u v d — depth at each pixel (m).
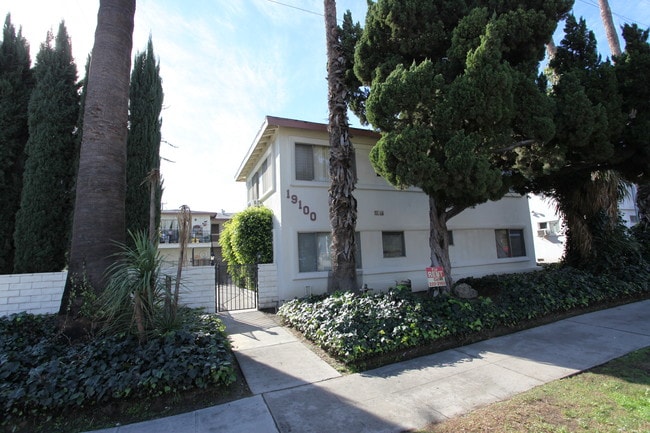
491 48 6.80
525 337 6.54
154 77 9.80
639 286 9.59
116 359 4.38
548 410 3.77
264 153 12.46
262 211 11.38
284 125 10.28
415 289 11.78
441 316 6.59
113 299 4.88
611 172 11.13
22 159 8.75
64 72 8.84
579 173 10.49
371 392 4.44
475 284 9.70
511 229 14.91
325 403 4.17
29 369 4.23
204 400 4.35
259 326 7.83
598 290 8.94
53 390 3.89
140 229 8.99
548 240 22.86
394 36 8.05
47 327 5.73
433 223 8.91
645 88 8.05
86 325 5.02
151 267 5.15
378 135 11.65
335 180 8.59
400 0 7.76
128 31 6.17
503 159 9.40
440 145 7.20
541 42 7.83
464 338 6.41
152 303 5.07
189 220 5.83
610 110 7.98
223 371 4.52
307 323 6.82
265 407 4.11
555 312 7.91
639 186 12.73
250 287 10.66
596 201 10.77
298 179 10.68
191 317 5.93
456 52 7.38
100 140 5.61
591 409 3.73
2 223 8.27
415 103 7.15
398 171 7.12
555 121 7.69
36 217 8.16
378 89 7.41
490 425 3.51
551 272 9.91
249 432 3.58
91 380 4.00
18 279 7.67
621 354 5.39
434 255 8.79
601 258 10.45
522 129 7.52
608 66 8.13
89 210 5.41
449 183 7.09
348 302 6.90
